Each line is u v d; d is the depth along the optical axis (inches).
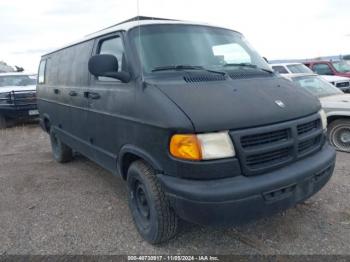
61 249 126.7
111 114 137.8
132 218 147.1
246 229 133.9
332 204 151.6
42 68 259.0
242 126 103.5
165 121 105.3
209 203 99.2
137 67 126.7
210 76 126.1
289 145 111.9
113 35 146.9
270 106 113.1
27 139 348.5
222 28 162.9
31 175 219.3
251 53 162.4
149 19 156.6
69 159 242.8
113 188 188.7
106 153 151.3
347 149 235.5
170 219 117.9
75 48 188.4
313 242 122.7
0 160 263.7
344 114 230.8
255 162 105.7
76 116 181.0
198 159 100.8
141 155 119.6
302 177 111.9
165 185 108.3
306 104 126.2
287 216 142.1
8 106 412.8
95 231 139.4
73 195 180.4
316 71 593.9
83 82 168.9
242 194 100.0
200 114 102.7
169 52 134.6
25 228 144.5
